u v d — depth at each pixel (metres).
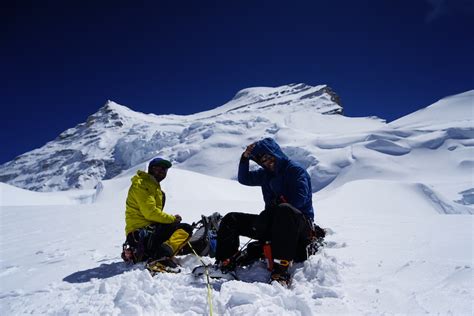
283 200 3.29
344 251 3.85
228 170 124.12
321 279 2.81
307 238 3.44
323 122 173.00
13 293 3.23
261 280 3.12
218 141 142.88
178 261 3.81
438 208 33.31
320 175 89.31
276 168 3.61
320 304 2.39
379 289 2.57
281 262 2.96
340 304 2.36
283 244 2.97
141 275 3.15
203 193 33.78
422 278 2.72
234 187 39.69
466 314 2.07
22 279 3.77
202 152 138.75
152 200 3.87
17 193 41.19
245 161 3.90
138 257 3.82
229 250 3.38
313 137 113.31
